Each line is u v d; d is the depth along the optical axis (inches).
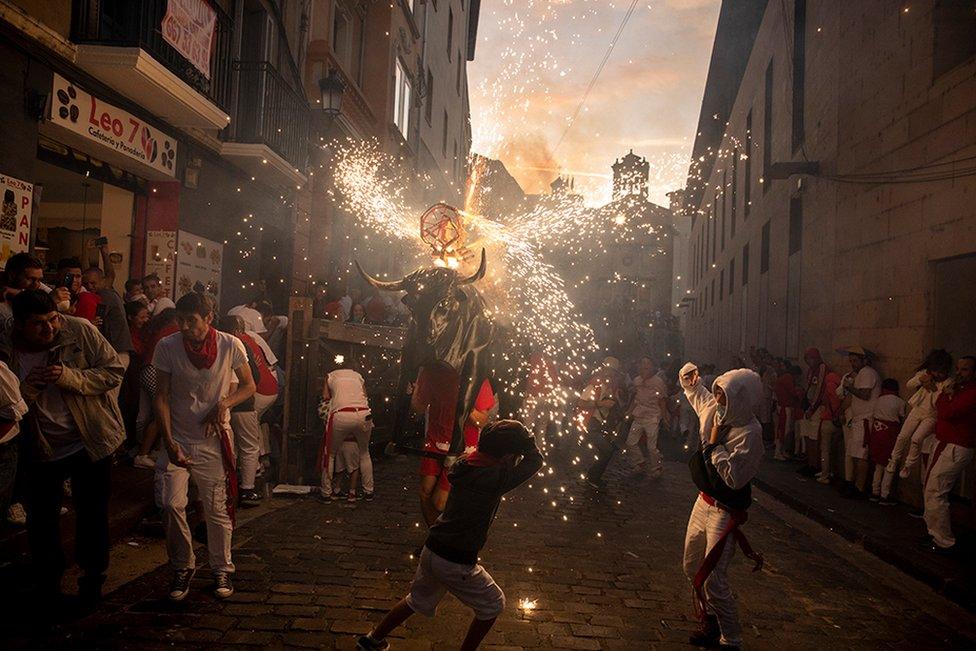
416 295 234.5
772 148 759.7
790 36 667.4
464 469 151.2
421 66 926.4
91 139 332.5
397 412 238.4
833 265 509.4
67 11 314.7
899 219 404.5
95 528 180.4
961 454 268.7
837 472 465.4
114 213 414.3
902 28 406.0
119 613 178.2
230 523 195.6
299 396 338.3
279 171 508.1
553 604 204.2
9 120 281.6
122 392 321.4
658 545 275.3
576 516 317.7
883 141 426.9
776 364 569.3
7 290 196.9
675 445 631.2
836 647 186.4
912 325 385.4
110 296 284.0
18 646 156.4
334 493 321.4
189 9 365.1
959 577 238.7
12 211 281.1
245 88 483.2
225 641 165.8
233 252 500.4
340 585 207.5
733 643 173.5
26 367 172.6
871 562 273.4
